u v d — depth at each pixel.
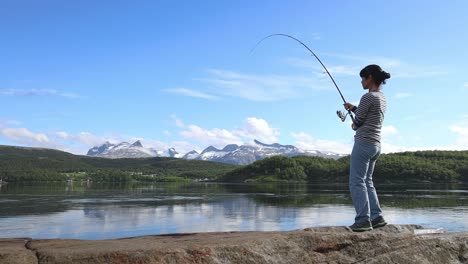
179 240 5.88
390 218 32.28
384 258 6.01
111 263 4.73
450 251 6.36
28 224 30.34
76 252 4.73
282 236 5.82
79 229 28.25
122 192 75.19
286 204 47.41
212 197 60.38
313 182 131.00
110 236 25.55
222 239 5.83
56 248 4.99
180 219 33.84
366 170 6.58
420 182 111.62
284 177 145.50
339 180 136.00
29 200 52.44
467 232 7.02
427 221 30.27
